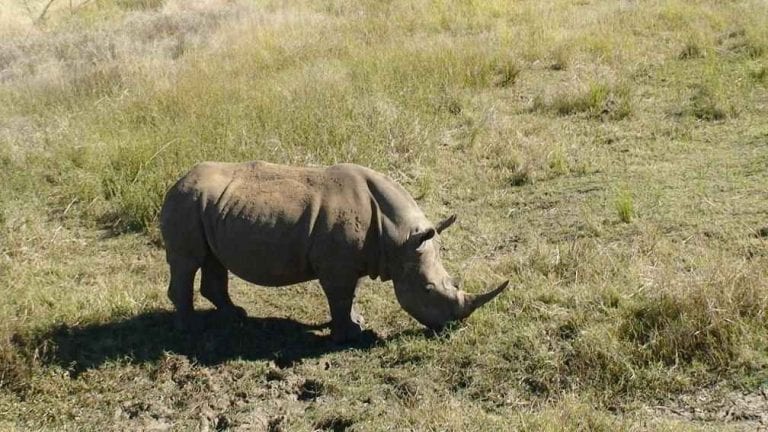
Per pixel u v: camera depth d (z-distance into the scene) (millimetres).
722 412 5297
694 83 11859
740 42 13312
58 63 15992
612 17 15336
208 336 6695
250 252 6363
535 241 7883
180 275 6660
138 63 14203
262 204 6359
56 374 6309
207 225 6484
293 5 19062
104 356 6555
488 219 8484
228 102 11602
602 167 9375
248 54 14664
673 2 15812
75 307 7180
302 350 6508
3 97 13555
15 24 20672
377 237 6297
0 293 7473
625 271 6883
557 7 16891
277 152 9812
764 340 5715
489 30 15625
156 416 5934
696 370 5621
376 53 13820
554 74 12984
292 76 12875
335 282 6348
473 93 12164
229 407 5938
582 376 5742
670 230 7645
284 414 5785
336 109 10914
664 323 5984
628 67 12688
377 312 6977
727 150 9492
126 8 22234
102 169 9992
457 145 10352
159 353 6543
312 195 6348
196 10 19547
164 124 10914
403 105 11328
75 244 8672
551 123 10906
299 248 6316
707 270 6480
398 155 9891
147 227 8859
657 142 9961
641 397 5531
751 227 7465
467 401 5711
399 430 5402
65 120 11758
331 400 5879
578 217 8227
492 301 6664
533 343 6062
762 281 6125
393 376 6020
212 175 6621
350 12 18109
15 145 10852
